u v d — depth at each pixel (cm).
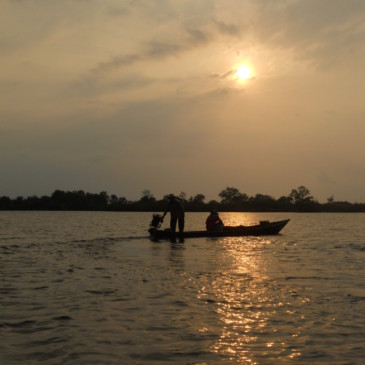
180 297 1073
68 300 1038
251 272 1470
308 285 1235
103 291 1141
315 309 963
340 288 1192
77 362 660
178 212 2820
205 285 1229
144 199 17188
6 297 1067
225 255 1967
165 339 764
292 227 5241
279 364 658
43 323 852
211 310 952
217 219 3019
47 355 687
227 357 684
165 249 2227
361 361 669
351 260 1822
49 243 2592
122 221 6806
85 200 17425
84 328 822
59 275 1393
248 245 2478
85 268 1546
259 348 723
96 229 4375
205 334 792
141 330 812
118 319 880
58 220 7094
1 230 4112
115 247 2333
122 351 706
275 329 821
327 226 5575
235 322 865
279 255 1991
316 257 1925
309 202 19262
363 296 1092
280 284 1248
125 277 1359
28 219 7506
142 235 3419
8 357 678
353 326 840
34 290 1152
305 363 662
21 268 1543
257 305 998
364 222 7281
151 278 1342
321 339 767
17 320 870
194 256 1923
